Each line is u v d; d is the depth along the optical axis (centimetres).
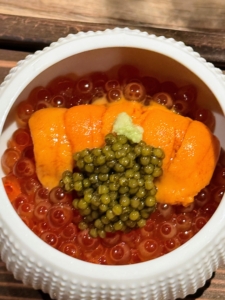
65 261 11
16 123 15
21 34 17
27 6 17
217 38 17
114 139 12
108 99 15
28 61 13
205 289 15
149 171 12
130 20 18
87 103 15
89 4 18
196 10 18
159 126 13
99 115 13
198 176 13
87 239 13
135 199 12
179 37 17
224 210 11
